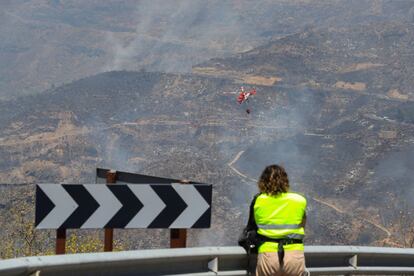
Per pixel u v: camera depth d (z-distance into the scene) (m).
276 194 18.45
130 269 17.83
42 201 18.52
